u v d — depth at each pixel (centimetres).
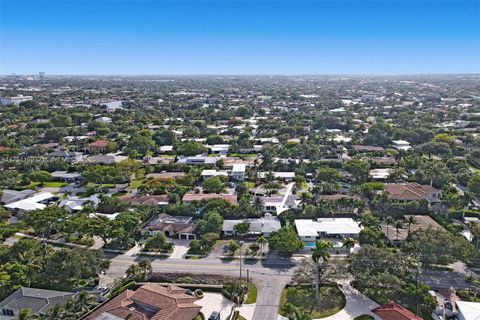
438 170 16562
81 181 18162
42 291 8888
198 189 16550
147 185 16212
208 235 11575
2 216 13538
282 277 9925
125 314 7888
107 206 14075
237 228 11950
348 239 10612
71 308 8056
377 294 8931
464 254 9812
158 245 11394
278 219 13262
